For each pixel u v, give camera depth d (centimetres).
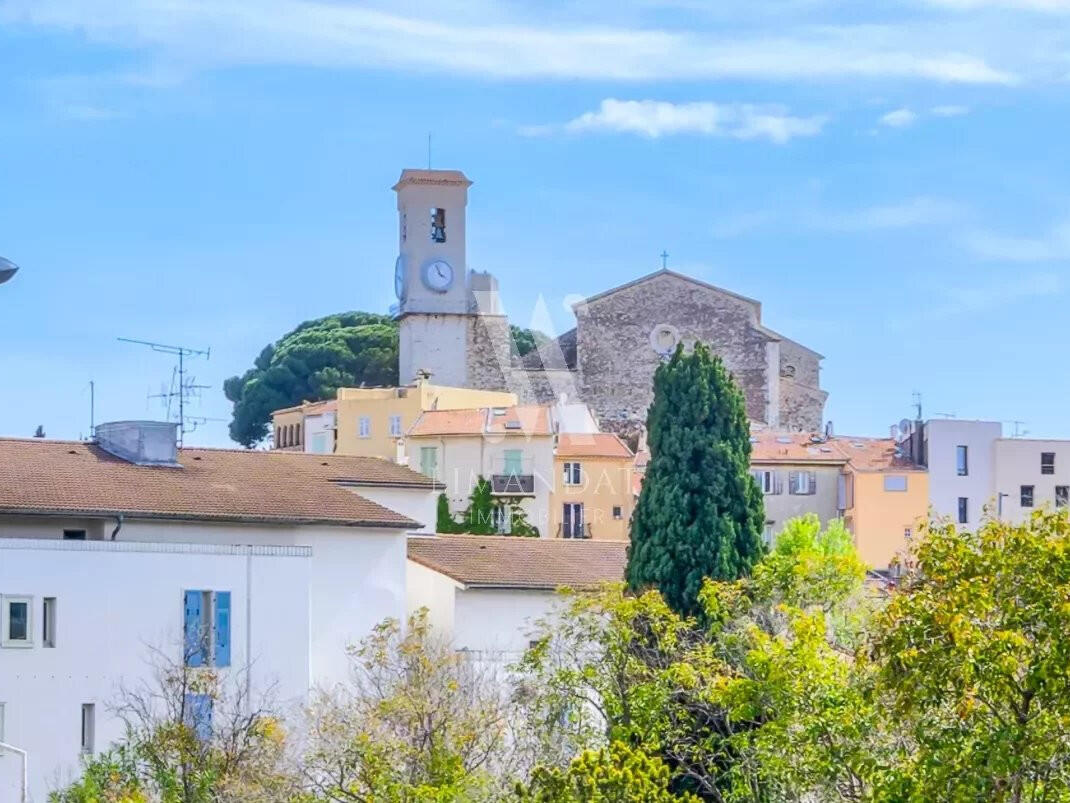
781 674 7369
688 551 10525
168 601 10044
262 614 10269
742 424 10794
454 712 8762
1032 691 6119
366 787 8288
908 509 18400
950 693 6225
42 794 9581
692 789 8656
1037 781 6200
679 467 10669
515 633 11225
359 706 8981
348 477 11775
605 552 11969
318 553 10775
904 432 19025
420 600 11344
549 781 6925
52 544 9788
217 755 8638
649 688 8462
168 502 10425
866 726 7094
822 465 18438
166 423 10994
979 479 18688
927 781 6216
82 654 9794
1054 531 6338
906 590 6481
